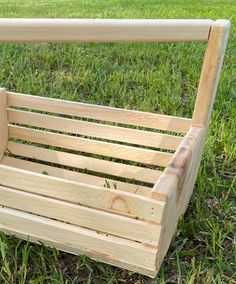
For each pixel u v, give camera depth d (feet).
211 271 3.01
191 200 3.93
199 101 3.42
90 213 2.73
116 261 2.80
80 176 4.20
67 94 6.31
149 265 2.69
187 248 3.40
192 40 3.12
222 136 5.16
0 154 4.35
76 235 2.85
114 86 6.61
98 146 4.18
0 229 3.14
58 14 12.88
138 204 2.55
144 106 5.91
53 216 2.88
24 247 3.13
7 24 2.92
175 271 3.17
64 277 3.06
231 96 6.42
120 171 4.15
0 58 7.96
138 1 17.78
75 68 7.69
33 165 4.33
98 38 2.99
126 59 8.43
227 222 3.70
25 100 4.21
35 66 7.81
